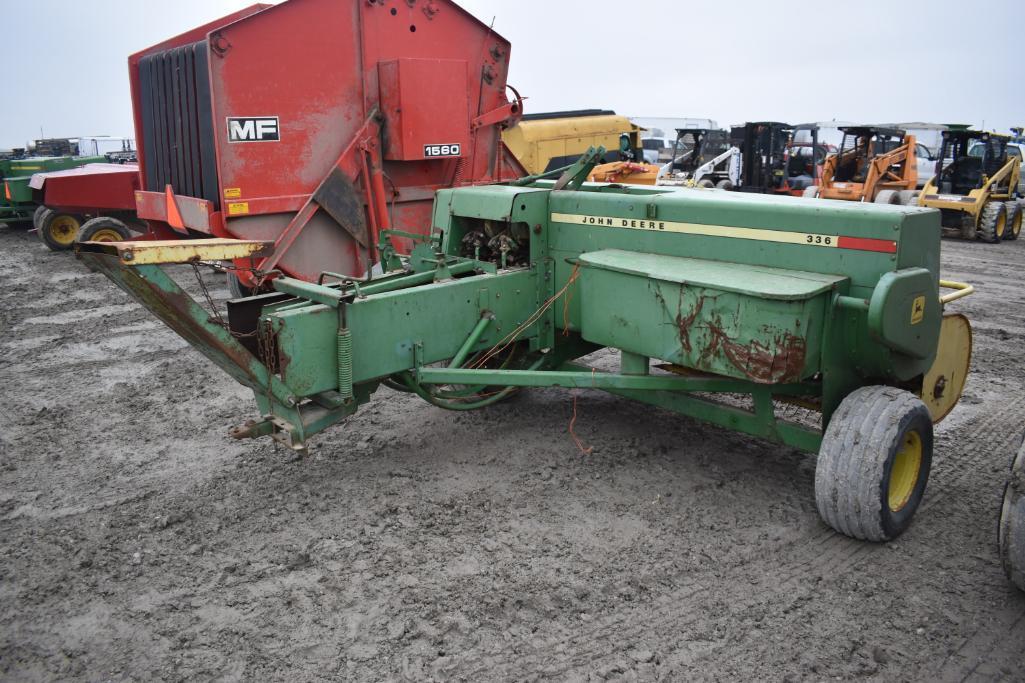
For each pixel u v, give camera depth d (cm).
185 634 318
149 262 327
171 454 504
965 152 1722
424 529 401
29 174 1725
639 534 394
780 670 294
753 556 373
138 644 313
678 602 337
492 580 354
